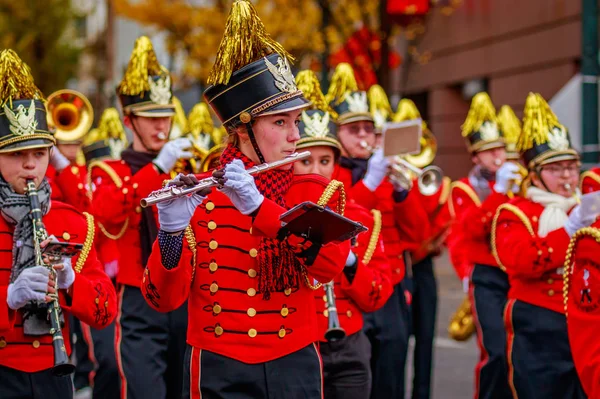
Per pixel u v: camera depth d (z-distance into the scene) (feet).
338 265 19.97
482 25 100.73
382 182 33.71
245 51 19.70
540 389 29.17
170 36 115.96
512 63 94.73
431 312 38.40
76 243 21.24
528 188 30.12
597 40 46.96
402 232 34.78
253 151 20.06
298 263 20.13
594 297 22.88
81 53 160.15
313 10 101.50
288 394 19.79
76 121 34.88
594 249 22.97
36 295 20.43
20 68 21.65
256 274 19.86
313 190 20.94
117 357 30.48
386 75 79.36
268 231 19.08
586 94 46.96
